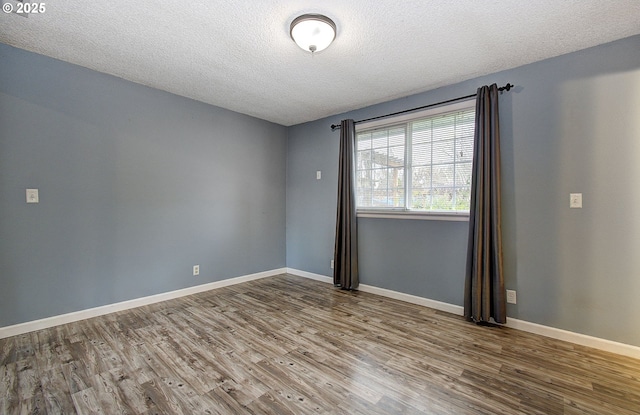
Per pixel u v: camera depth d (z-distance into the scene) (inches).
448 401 68.0
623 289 89.2
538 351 90.8
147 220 129.4
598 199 92.7
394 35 87.8
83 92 111.5
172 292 137.9
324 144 171.6
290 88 129.1
